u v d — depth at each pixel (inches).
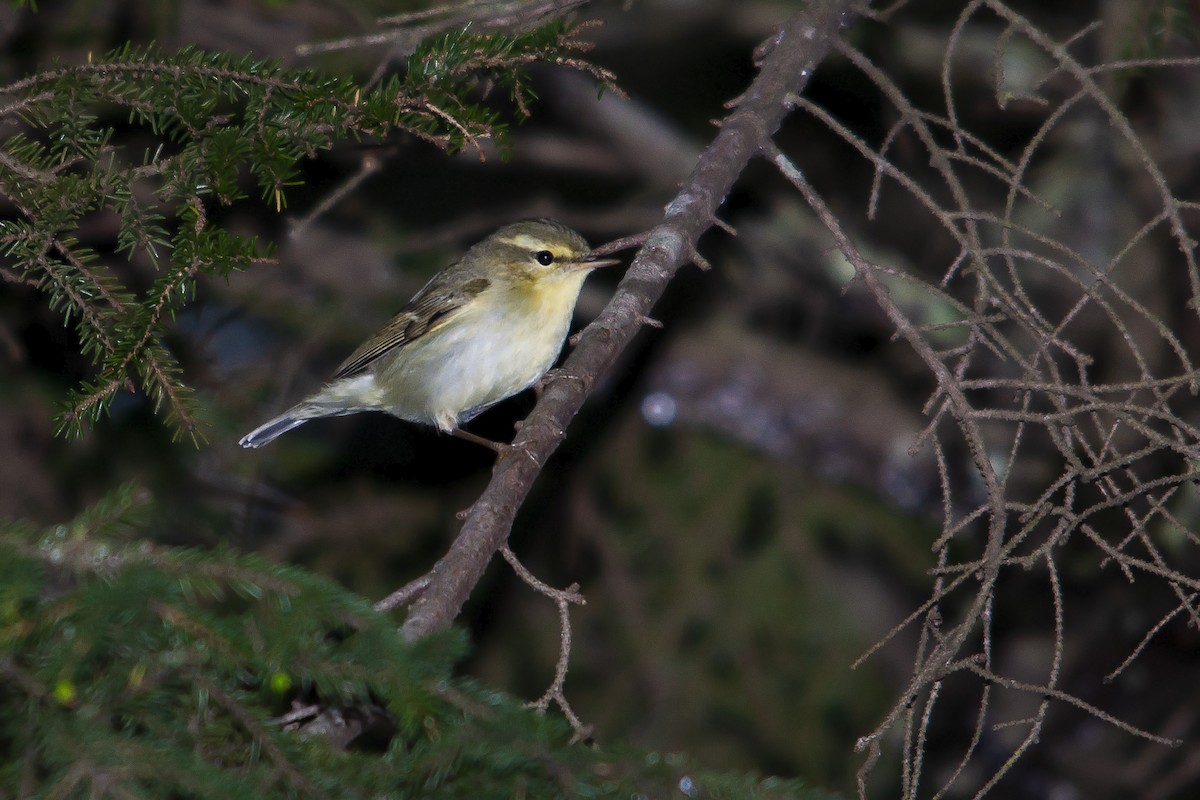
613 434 563.8
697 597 526.9
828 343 581.3
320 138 255.8
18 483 454.0
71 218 242.1
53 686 168.9
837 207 575.5
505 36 264.2
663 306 586.9
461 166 553.3
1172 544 503.5
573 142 566.9
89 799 160.4
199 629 178.1
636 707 510.9
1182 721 564.4
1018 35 515.5
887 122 544.7
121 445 472.4
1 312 442.9
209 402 473.7
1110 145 510.0
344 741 199.6
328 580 187.6
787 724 506.6
